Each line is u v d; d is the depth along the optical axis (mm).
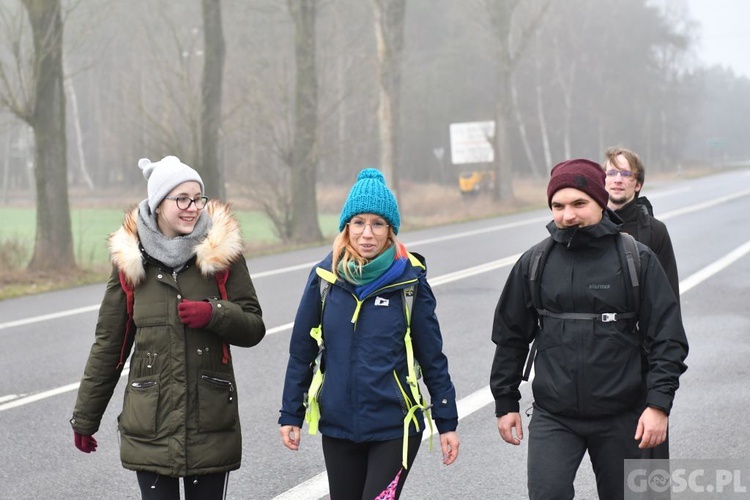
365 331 4117
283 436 4289
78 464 6473
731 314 11656
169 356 4078
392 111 30969
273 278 16234
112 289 4230
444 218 30875
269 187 26125
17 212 51312
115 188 71688
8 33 18359
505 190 38719
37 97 18375
